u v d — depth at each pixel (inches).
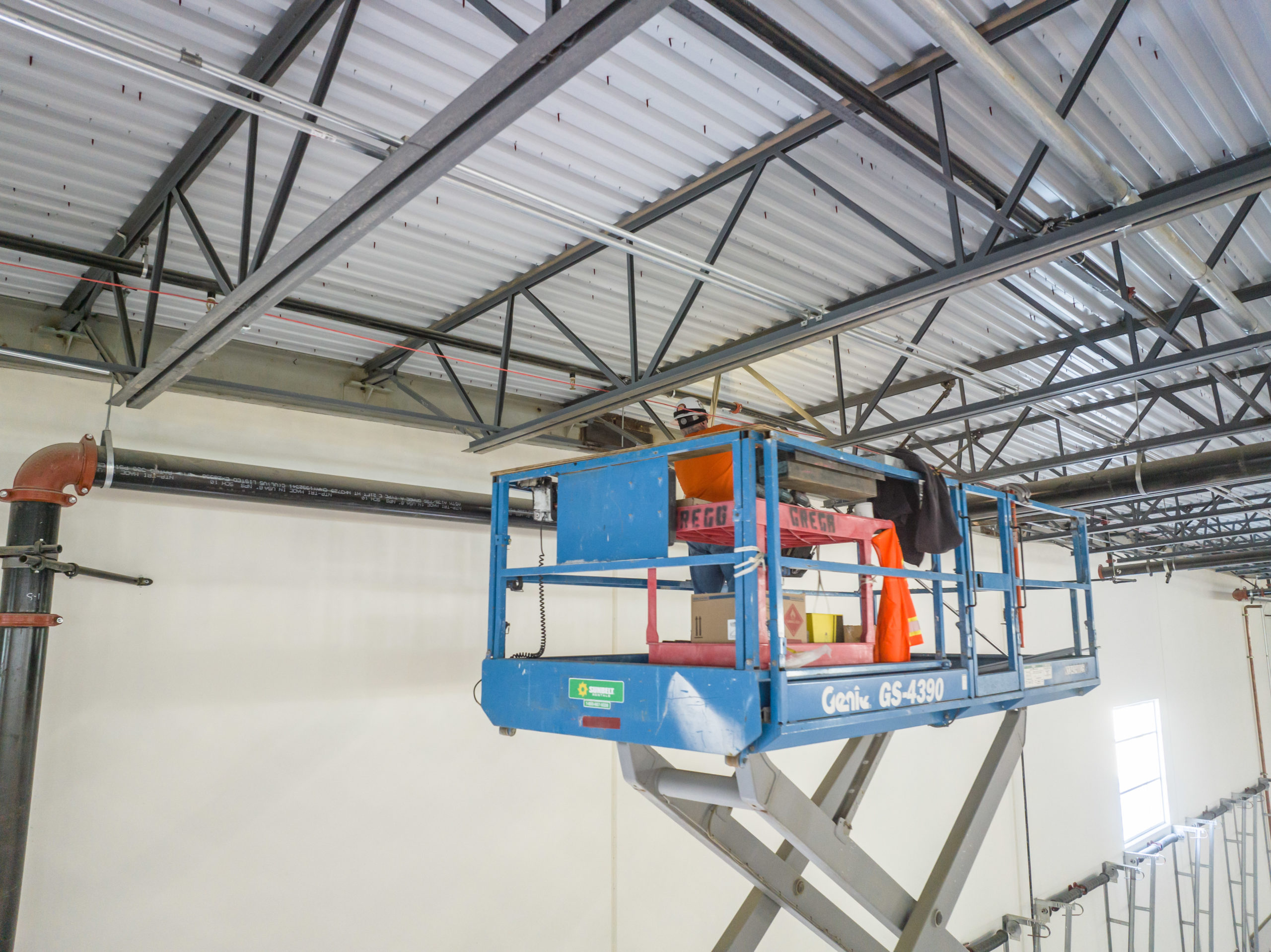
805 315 220.2
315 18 153.1
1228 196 152.6
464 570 340.2
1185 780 851.4
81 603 252.4
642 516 154.5
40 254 225.1
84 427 262.1
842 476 163.3
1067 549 721.6
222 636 277.7
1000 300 285.6
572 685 155.0
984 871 579.5
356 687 304.7
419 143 130.6
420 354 315.6
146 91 173.6
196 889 262.4
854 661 161.9
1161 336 256.2
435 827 316.2
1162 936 768.9
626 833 371.2
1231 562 659.4
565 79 115.3
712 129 192.4
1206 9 163.5
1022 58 175.5
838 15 159.9
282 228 226.8
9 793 216.1
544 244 242.7
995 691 188.1
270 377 305.1
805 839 156.9
